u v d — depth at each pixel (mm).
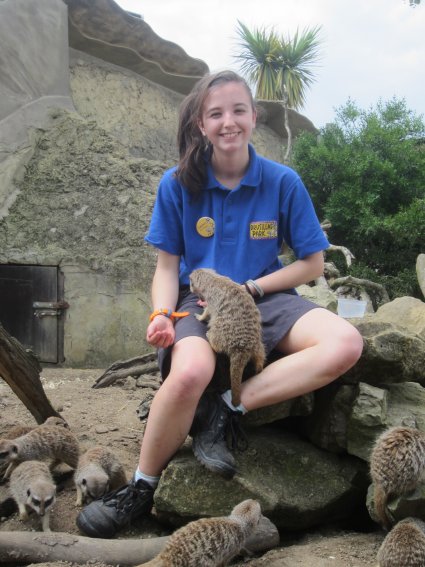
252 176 3529
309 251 3531
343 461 3430
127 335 8430
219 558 2568
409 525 2721
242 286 3271
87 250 8594
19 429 4094
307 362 3039
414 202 10586
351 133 12031
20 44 9266
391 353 3461
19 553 2848
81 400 5512
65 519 3289
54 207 8906
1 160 8922
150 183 9141
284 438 3521
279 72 13844
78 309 8484
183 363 2971
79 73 10281
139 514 3166
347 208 10906
